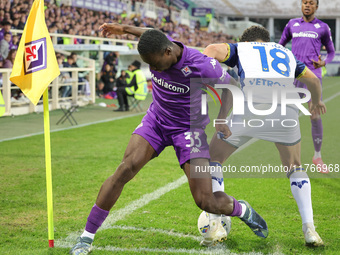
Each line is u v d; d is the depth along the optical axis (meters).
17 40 14.70
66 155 7.46
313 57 6.09
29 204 4.86
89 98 15.02
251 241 3.80
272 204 4.88
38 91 3.39
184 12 38.28
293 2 42.38
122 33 3.72
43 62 3.40
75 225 4.19
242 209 3.51
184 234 3.98
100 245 3.69
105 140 8.88
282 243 3.75
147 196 5.19
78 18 21.86
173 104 3.29
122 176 3.40
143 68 19.41
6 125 10.60
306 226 3.64
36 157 7.28
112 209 4.70
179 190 5.46
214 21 41.69
